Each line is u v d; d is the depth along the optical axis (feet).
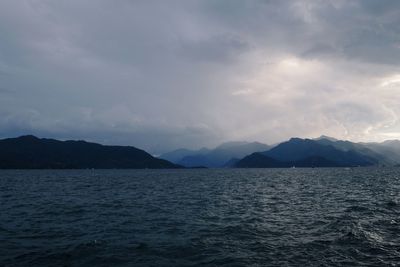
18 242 73.15
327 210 120.06
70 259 60.95
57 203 148.87
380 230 82.99
